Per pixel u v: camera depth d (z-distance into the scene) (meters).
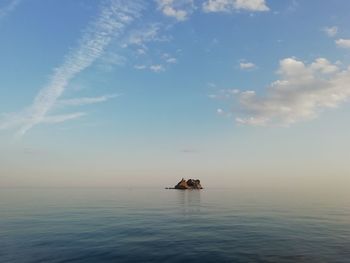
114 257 21.19
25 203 62.53
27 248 23.44
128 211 47.66
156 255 21.64
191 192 115.06
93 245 24.39
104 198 79.31
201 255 21.59
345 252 22.00
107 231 30.25
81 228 31.84
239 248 23.27
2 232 29.59
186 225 33.94
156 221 36.94
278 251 22.38
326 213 43.94
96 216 41.22
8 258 20.84
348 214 42.69
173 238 26.95
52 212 45.84
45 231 30.11
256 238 26.66
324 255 21.27
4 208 51.81
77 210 48.78
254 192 110.69
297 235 27.78
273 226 32.84
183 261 20.36
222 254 21.77
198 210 49.03
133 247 23.75
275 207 52.94
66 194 101.50
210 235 28.17
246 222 35.88
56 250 22.88
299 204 58.59
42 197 83.38
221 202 64.62
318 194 94.94
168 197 83.50
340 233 28.64
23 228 31.78
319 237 26.84
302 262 19.84
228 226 33.16
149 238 26.95
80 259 20.73
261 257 20.98
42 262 20.02
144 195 94.94
